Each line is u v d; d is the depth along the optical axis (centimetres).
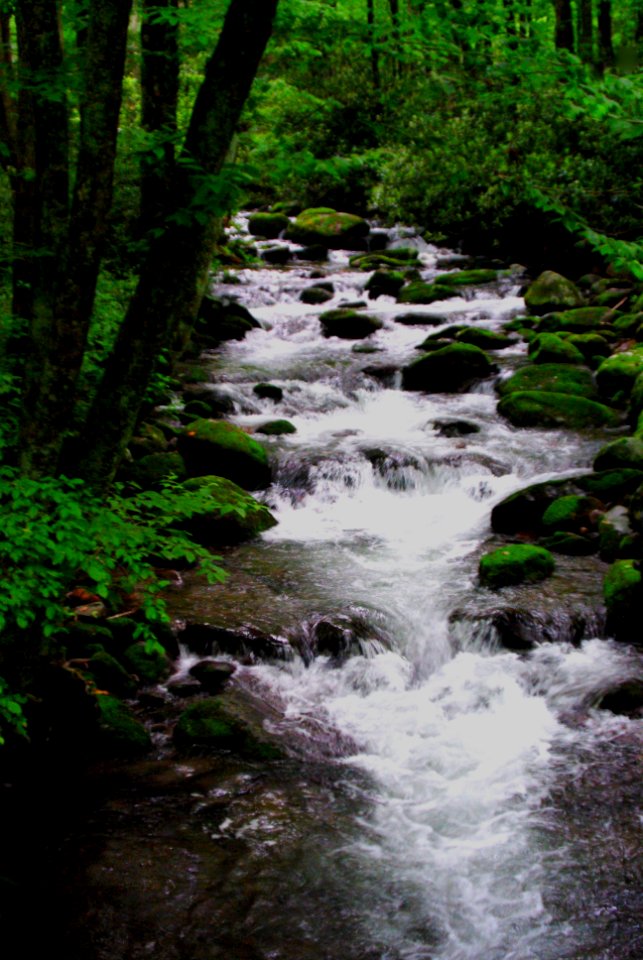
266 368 1278
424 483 953
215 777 528
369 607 698
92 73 394
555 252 1684
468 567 774
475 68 597
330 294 1677
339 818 498
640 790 513
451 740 572
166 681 623
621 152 1600
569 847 472
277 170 502
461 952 408
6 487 394
